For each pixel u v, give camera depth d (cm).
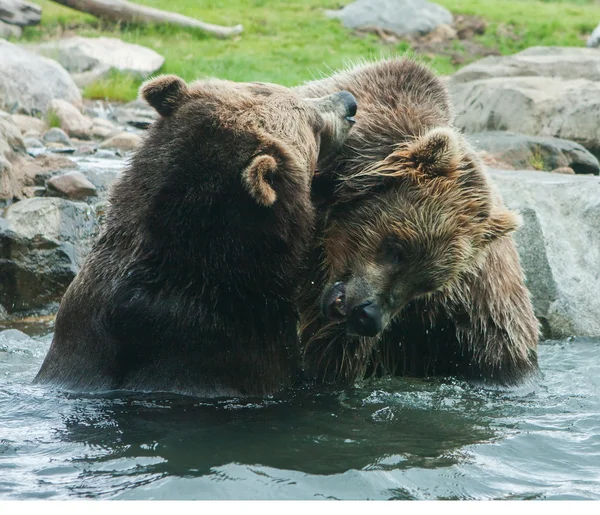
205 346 680
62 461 561
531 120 2256
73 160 1589
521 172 1431
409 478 558
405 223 784
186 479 532
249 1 4647
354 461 579
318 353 835
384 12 4250
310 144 716
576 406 783
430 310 884
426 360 933
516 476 577
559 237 1151
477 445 636
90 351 706
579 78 2602
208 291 664
